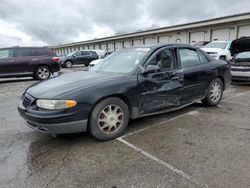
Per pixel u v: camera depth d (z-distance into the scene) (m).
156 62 4.25
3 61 11.09
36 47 11.98
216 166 2.89
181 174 2.75
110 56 4.95
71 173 2.82
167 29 28.39
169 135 3.87
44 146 3.56
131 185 2.57
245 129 4.08
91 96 3.43
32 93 3.57
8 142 3.73
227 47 14.23
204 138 3.73
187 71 4.67
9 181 2.68
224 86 5.73
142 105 4.02
